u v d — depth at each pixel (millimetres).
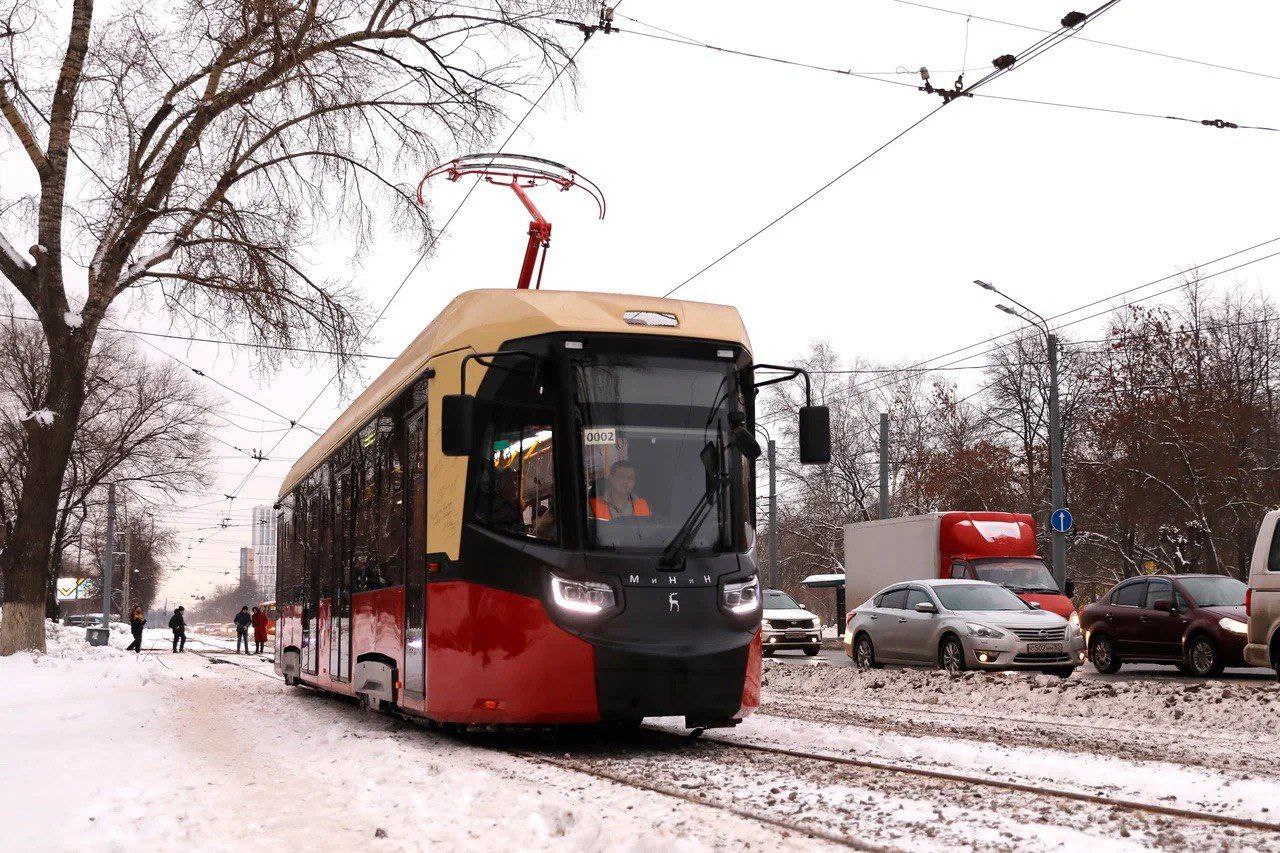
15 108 21781
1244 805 6840
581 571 9312
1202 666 18859
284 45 18203
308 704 16156
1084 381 43688
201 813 6918
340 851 5734
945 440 50031
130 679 20594
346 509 14188
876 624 21938
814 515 56656
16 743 10805
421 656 10367
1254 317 43562
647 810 6684
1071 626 19469
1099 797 6922
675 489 9758
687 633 9422
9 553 22328
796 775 8133
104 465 51469
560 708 9234
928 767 8734
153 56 19562
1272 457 41406
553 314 9922
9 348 48312
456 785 7773
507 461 9781
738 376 10289
